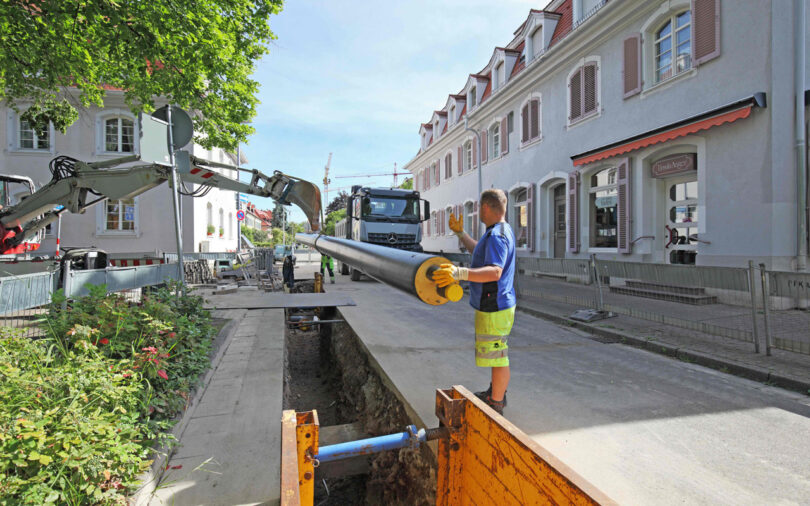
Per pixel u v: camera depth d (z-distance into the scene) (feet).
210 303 30.12
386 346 18.69
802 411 11.87
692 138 30.14
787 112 25.29
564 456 9.39
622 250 36.52
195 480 8.33
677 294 24.13
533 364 16.42
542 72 47.39
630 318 24.29
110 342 11.14
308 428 5.18
